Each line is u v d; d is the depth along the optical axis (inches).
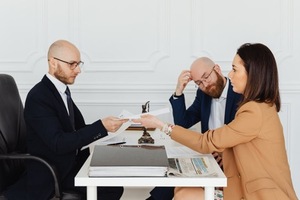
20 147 87.2
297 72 122.6
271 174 65.2
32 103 76.0
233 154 69.7
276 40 122.1
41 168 76.2
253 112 65.6
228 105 89.8
